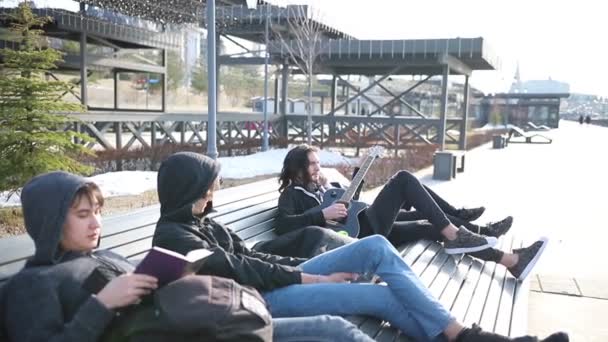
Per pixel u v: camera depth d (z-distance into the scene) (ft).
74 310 6.42
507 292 14.19
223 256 9.08
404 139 68.28
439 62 62.39
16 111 23.66
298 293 9.53
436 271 13.56
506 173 49.93
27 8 26.48
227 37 69.62
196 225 9.50
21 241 9.63
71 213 6.81
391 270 9.56
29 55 24.62
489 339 8.86
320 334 7.79
